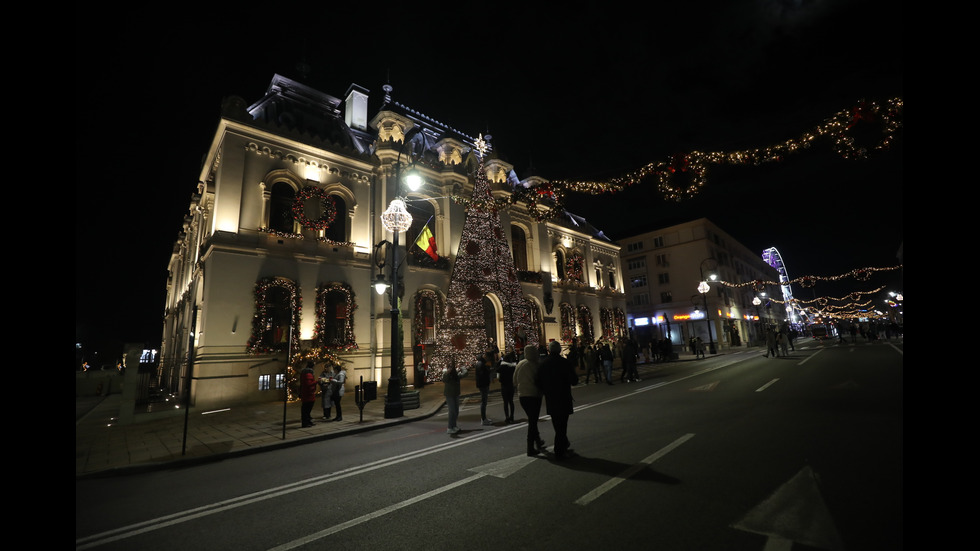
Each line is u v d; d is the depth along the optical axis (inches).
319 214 749.3
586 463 238.8
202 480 262.8
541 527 161.5
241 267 649.6
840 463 207.2
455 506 189.5
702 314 1892.2
